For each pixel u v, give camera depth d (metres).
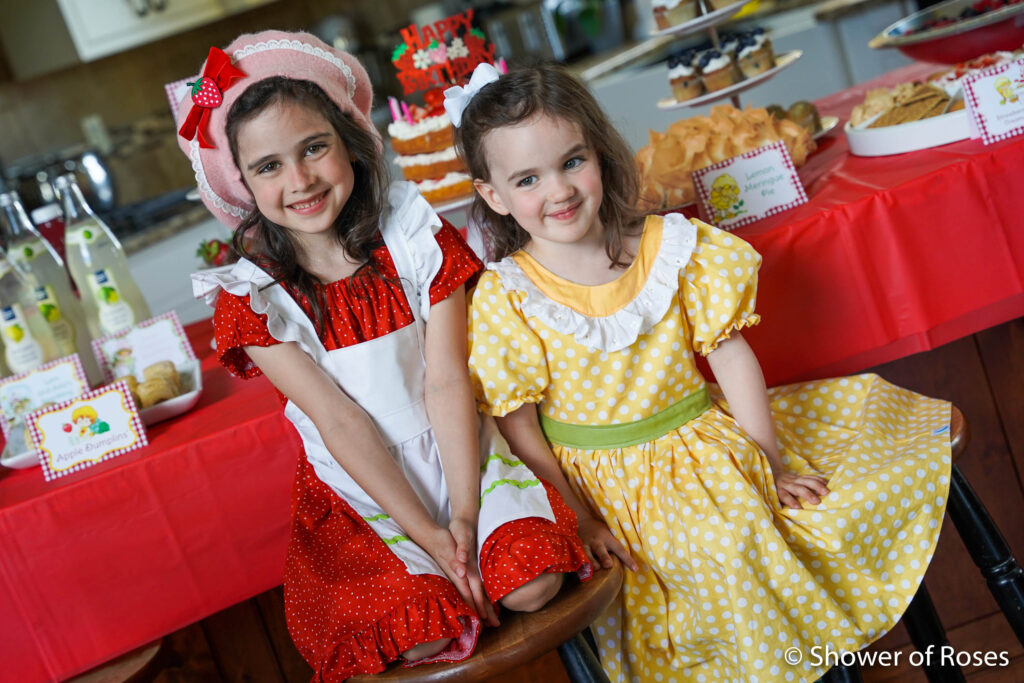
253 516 1.23
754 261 1.15
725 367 1.17
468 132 1.12
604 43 4.00
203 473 1.20
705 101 1.79
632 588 1.12
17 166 4.12
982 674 1.54
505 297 1.15
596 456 1.17
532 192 1.09
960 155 1.32
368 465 1.10
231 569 1.24
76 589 1.19
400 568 1.02
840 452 1.16
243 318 1.13
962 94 1.43
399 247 1.17
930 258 1.29
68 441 1.23
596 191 1.10
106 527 1.19
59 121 4.21
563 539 1.02
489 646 0.97
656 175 1.48
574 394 1.16
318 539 1.12
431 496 1.14
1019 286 1.32
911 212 1.28
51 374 1.38
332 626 1.01
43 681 1.20
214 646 1.38
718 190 1.36
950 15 1.75
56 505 1.17
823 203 1.31
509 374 1.14
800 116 1.72
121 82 4.22
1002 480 1.50
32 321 1.51
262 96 1.06
